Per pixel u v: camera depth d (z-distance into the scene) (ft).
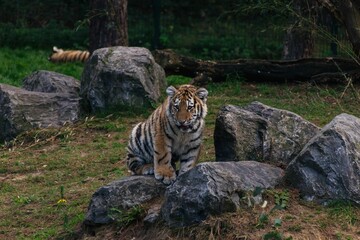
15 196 41.52
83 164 46.06
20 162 47.42
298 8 57.67
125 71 54.49
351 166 30.55
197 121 32.48
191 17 96.63
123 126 52.26
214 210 29.60
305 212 30.12
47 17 92.48
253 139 34.06
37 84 59.67
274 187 31.24
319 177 30.89
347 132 31.30
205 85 60.75
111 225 32.89
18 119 52.70
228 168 30.68
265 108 35.27
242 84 61.00
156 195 32.99
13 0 92.32
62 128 52.47
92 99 54.65
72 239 34.27
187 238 29.66
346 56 63.41
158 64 59.52
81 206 38.50
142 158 34.78
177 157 33.94
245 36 86.89
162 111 33.01
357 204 30.25
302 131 34.53
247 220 29.48
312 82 59.00
